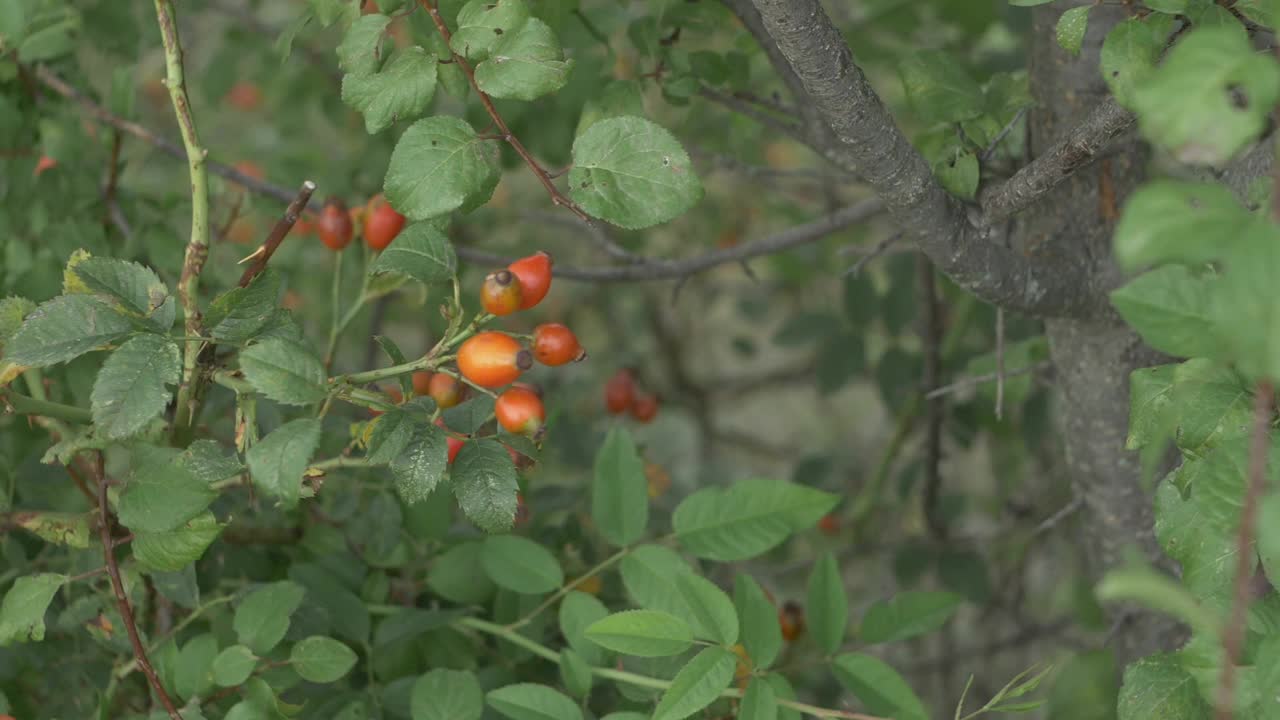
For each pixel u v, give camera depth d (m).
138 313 1.10
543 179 1.11
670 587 1.19
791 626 1.34
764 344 2.99
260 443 1.08
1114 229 1.23
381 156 1.56
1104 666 1.37
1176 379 1.10
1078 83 1.23
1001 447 1.81
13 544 1.22
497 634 1.23
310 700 1.20
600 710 1.23
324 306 1.73
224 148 2.12
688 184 1.10
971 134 1.22
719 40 1.43
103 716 1.18
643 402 1.63
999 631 2.02
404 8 1.15
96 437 1.14
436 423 1.13
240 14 1.83
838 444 2.59
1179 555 1.10
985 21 1.62
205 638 1.17
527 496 1.32
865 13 1.73
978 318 1.65
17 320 1.13
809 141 1.30
